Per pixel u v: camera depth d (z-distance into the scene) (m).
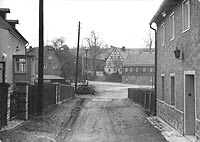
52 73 73.44
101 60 104.25
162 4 14.38
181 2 12.90
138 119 18.03
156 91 19.80
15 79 26.94
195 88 10.84
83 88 48.22
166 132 13.41
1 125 11.32
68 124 16.02
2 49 23.44
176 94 13.95
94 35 88.12
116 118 18.61
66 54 72.81
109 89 61.12
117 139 12.22
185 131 12.34
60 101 27.56
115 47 100.50
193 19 11.09
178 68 13.57
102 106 26.95
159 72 18.95
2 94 11.38
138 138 12.34
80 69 71.19
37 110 15.95
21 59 27.03
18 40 30.28
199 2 10.27
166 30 16.59
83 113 21.11
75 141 11.79
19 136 10.88
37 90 16.81
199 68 10.35
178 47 13.53
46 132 12.73
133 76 88.19
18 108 14.12
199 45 10.33
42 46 16.05
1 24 23.34
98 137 12.67
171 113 15.00
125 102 31.78
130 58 91.25
